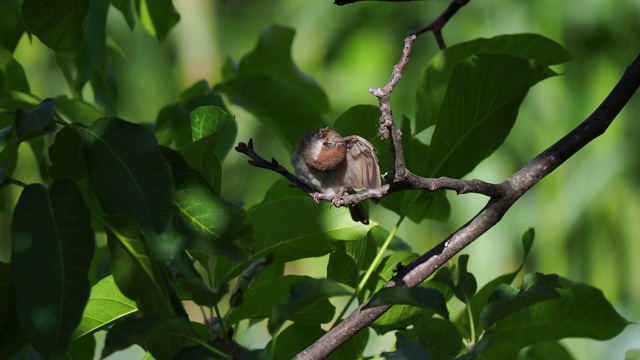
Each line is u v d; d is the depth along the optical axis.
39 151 7.17
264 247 5.69
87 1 5.29
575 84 13.79
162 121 7.75
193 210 4.61
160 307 4.65
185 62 13.56
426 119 7.04
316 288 4.30
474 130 6.67
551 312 6.00
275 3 15.02
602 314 6.00
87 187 5.93
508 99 6.62
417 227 13.52
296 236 5.68
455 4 7.16
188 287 4.41
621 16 13.82
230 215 4.61
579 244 13.74
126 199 4.34
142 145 4.45
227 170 13.88
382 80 14.10
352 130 6.91
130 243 4.62
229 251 4.54
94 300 5.27
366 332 5.88
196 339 4.34
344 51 14.35
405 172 5.04
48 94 11.98
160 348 4.73
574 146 5.77
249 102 8.08
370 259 6.45
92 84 7.88
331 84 14.23
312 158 7.19
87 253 4.21
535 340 6.05
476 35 13.88
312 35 14.53
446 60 7.02
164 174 4.37
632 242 13.61
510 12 13.86
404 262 6.14
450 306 8.14
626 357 5.70
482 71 6.56
